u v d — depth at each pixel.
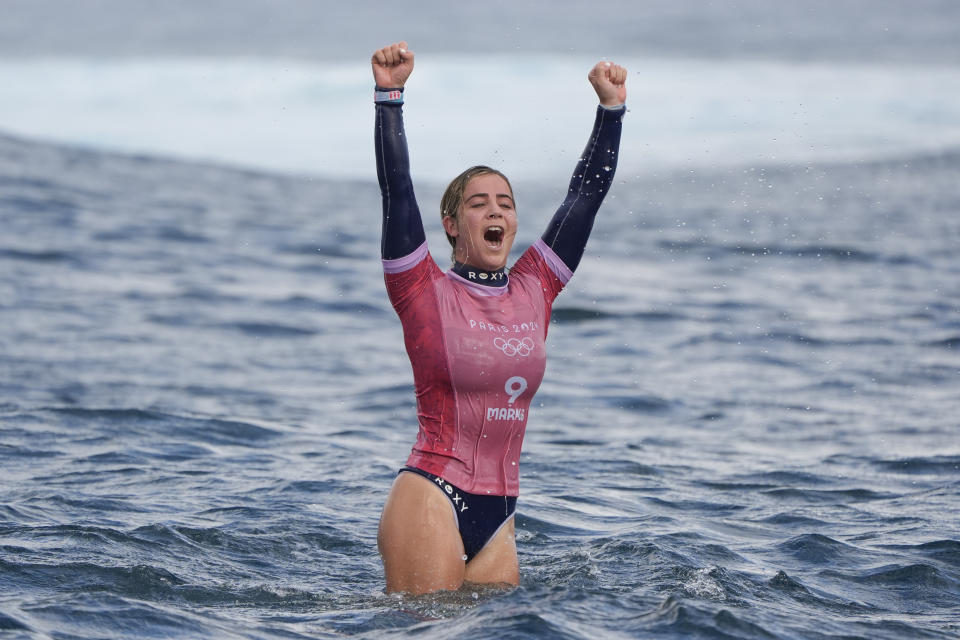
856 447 30.92
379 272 62.56
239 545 19.00
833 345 46.75
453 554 14.91
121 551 17.81
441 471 15.09
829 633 13.75
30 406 32.50
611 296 57.28
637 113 128.75
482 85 142.62
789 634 13.52
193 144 113.69
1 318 46.94
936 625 15.05
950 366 42.78
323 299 55.25
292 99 137.62
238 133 120.56
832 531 21.39
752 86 145.88
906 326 50.22
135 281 56.56
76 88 141.25
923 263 65.25
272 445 29.20
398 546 14.91
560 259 16.47
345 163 107.44
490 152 110.06
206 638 13.09
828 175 98.38
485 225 15.60
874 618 15.21
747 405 37.00
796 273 63.34
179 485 23.97
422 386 15.34
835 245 70.69
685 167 102.94
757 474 27.27
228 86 143.50
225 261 63.38
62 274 56.78
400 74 15.31
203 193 87.31
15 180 83.62
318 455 27.98
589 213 16.61
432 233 75.56
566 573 17.25
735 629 13.38
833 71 160.12
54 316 48.19
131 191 84.88
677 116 127.25
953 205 85.12
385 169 15.13
